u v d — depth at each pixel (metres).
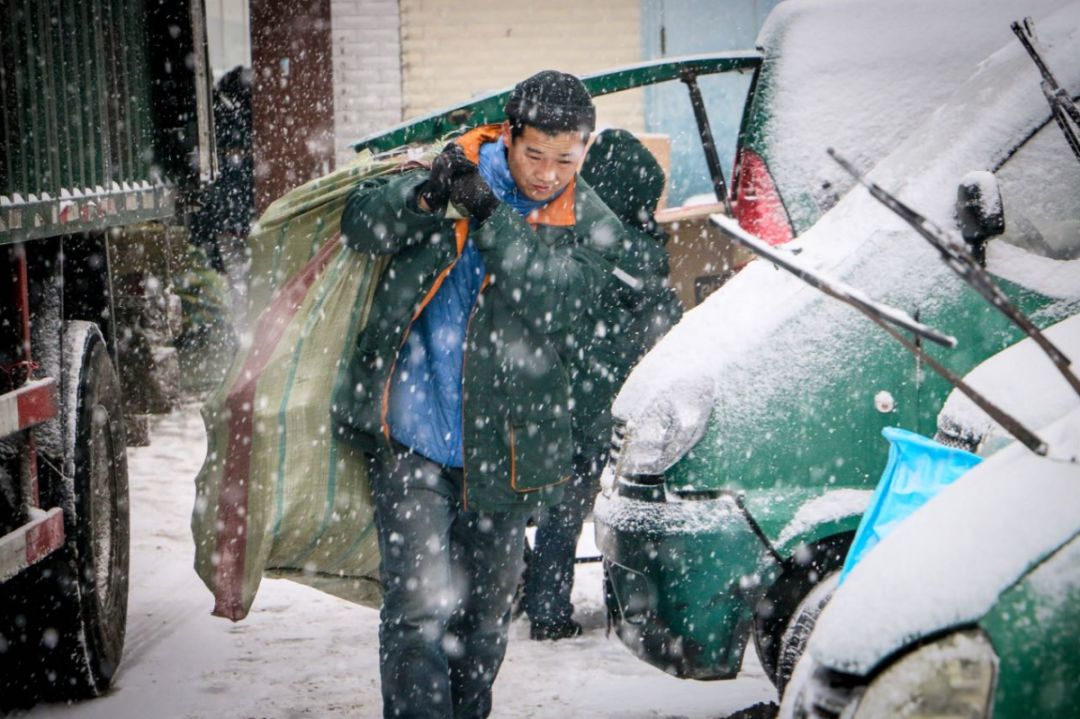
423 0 21.75
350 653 8.90
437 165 6.07
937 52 9.66
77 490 7.84
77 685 8.05
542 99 6.10
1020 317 4.07
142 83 9.66
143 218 9.44
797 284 7.45
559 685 8.13
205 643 9.17
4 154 7.09
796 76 9.79
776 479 7.18
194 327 19.45
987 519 4.12
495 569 6.76
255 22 21.59
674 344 7.62
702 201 13.95
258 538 6.69
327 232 6.69
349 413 6.49
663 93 21.39
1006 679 3.77
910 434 5.54
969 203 7.14
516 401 6.34
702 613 7.09
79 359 8.01
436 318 6.43
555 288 6.17
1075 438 4.36
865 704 3.95
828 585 7.12
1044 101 7.76
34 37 7.62
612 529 7.27
